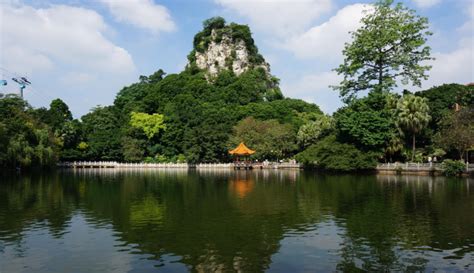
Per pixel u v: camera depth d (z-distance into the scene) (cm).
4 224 2477
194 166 9750
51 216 2739
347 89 7669
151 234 2184
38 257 1777
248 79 15462
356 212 2816
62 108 12331
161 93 14388
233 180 5700
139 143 10581
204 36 19300
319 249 1880
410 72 7144
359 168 6644
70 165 10325
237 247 1919
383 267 1628
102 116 11912
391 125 6581
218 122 10412
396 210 2883
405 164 6319
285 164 8850
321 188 4375
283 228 2316
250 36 18812
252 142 9556
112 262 1703
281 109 11888
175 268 1625
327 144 6850
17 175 6906
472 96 6812
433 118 7200
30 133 7144
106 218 2656
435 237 2089
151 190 4344
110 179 6022
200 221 2530
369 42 7069
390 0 7106
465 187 4272
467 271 1577
